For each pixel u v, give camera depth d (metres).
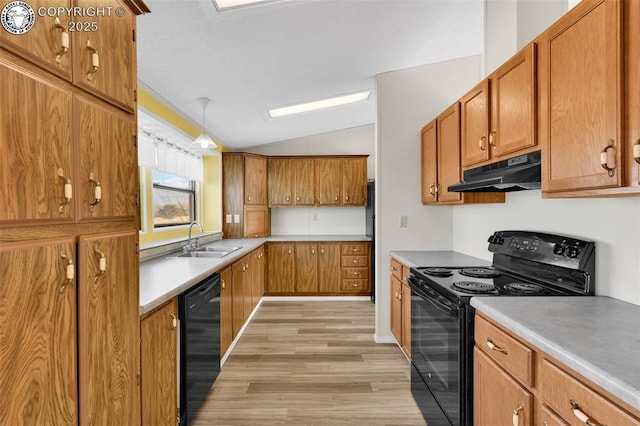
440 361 1.79
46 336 0.88
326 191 5.11
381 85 3.23
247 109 3.57
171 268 2.34
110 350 1.15
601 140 1.13
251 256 3.89
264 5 1.90
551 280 1.74
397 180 3.26
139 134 2.79
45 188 0.87
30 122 0.83
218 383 2.49
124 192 1.24
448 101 3.23
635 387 0.74
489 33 2.14
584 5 1.20
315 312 4.25
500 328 1.30
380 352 3.05
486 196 2.36
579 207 1.65
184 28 1.98
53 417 0.90
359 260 4.86
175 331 1.79
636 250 1.35
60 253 0.92
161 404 1.63
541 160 1.48
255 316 4.08
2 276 0.76
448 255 2.94
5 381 0.77
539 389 1.08
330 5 1.99
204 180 4.72
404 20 2.29
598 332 1.08
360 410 2.17
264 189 5.08
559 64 1.35
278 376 2.60
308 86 3.25
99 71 1.09
